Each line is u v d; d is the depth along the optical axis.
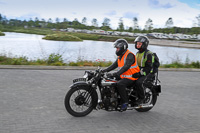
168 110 5.39
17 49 29.34
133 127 4.18
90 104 4.61
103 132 3.85
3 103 5.11
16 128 3.79
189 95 7.00
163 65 14.38
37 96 5.83
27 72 8.98
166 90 7.49
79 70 10.22
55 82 7.52
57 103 5.35
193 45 62.19
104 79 4.47
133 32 122.56
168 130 4.14
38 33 111.19
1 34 78.62
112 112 5.00
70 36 70.75
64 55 23.47
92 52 30.44
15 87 6.59
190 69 12.74
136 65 4.60
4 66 9.73
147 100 5.07
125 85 4.49
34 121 4.16
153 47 54.06
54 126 3.98
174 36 94.50
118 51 4.49
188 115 5.09
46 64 11.80
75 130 3.86
